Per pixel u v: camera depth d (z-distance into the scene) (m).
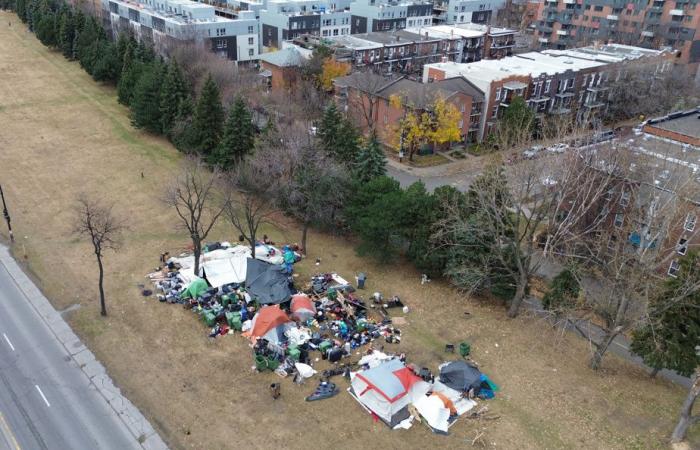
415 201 45.41
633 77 94.38
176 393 33.34
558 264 45.81
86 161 67.88
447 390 34.22
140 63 81.25
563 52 108.44
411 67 114.31
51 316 39.94
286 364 35.56
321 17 131.75
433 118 74.00
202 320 39.84
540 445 30.88
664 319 34.69
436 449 30.27
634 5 128.12
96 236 39.75
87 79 95.00
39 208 56.19
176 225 53.94
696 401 35.06
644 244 38.69
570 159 42.72
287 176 51.28
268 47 127.38
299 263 48.62
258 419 31.64
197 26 110.88
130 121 79.62
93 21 99.56
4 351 36.28
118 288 43.34
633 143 49.59
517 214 39.81
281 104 78.81
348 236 54.28
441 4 161.88
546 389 35.22
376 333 39.38
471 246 43.34
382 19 137.88
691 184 41.62
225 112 68.56
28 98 85.69
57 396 32.91
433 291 45.75
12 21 124.25
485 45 126.81
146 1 131.75
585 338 40.06
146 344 37.38
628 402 34.47
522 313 43.59
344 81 84.69
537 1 162.62
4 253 47.78
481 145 81.94
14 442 29.69
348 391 34.00
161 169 67.00
